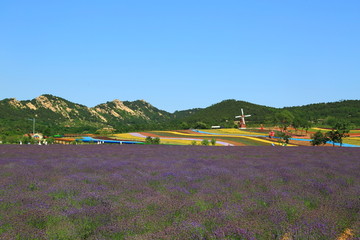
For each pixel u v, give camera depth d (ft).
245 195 39.93
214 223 28.45
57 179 50.34
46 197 37.52
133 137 406.82
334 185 47.52
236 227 26.45
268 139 380.99
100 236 25.41
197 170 62.90
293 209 33.60
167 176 55.36
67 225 27.14
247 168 66.90
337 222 29.09
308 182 49.62
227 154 111.04
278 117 528.22
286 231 26.78
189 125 622.95
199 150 135.74
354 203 36.14
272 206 34.01
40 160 79.51
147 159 86.28
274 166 71.67
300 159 91.25
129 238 24.53
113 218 30.12
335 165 73.92
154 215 30.48
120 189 43.14
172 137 410.31
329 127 539.29
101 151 119.96
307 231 26.25
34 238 24.88
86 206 33.94
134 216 30.04
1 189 41.75
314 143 300.20
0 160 78.07
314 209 33.71
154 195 39.55
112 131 501.15
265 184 47.78
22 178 50.78
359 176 58.03
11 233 25.11
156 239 24.34
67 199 36.58
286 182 51.47
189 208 33.86
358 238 25.23
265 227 27.48
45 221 28.91
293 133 463.83
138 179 51.42
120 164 71.72
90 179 50.11
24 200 35.53
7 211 31.32
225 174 57.52
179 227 26.61
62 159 82.89
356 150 142.51
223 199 37.55
